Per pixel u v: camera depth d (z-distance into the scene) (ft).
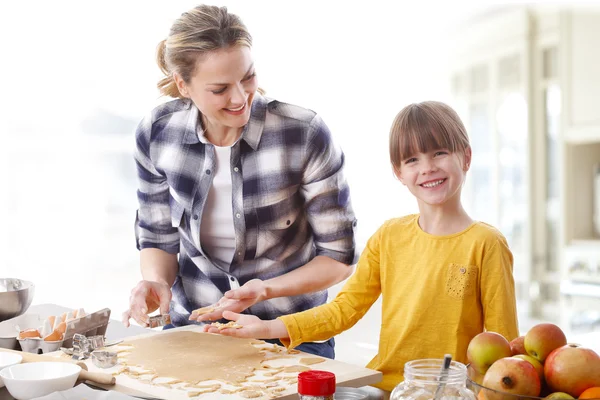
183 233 6.30
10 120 17.02
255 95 5.98
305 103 16.80
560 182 15.52
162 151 6.18
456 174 5.07
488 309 4.99
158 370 4.49
